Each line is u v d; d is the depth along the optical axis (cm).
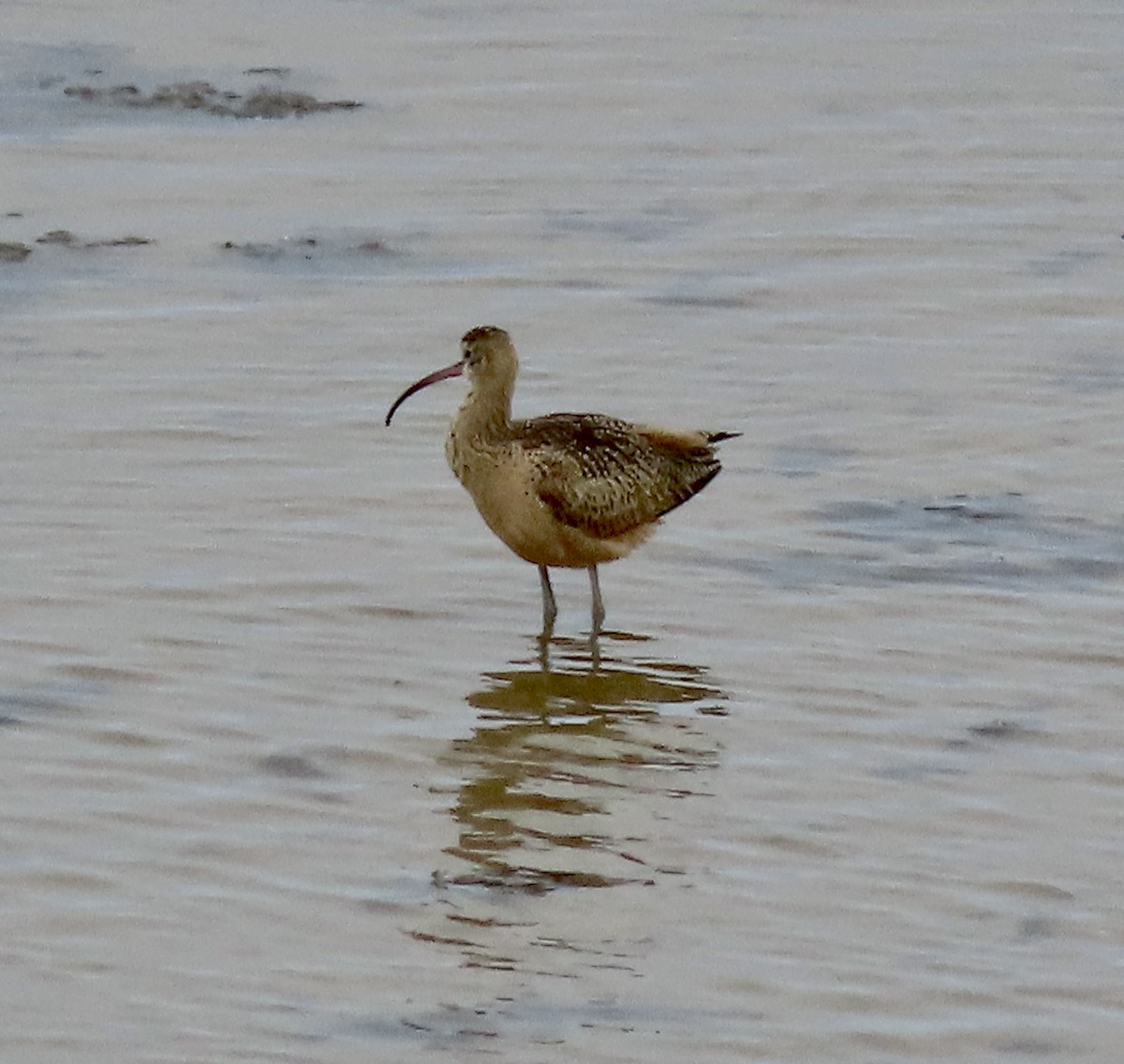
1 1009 958
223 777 1180
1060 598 1404
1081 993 982
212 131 2434
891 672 1312
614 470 1385
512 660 1339
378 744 1226
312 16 2877
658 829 1133
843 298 1980
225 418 1698
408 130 2448
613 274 2036
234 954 1007
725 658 1341
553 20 2866
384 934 1027
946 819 1140
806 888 1073
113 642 1337
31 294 1959
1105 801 1157
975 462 1628
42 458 1611
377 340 1872
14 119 2458
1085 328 1908
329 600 1406
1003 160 2364
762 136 2438
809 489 1581
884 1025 956
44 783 1166
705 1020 959
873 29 2844
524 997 976
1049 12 2923
